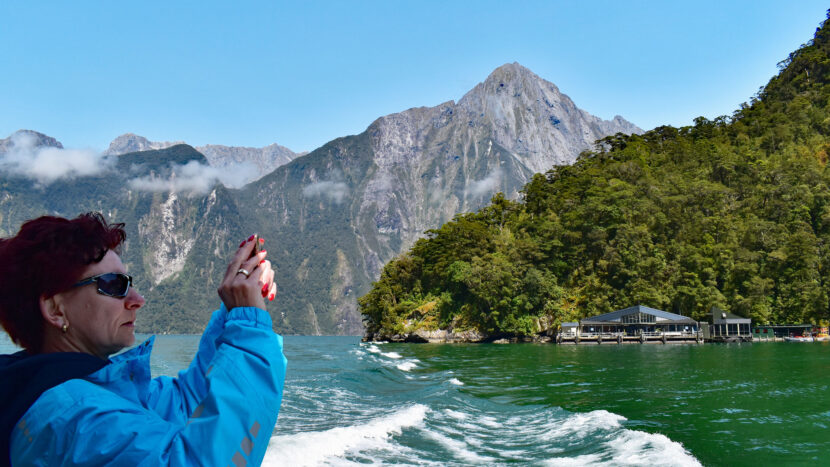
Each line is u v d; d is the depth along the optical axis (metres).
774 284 101.94
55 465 1.21
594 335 93.62
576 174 148.75
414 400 18.67
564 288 105.75
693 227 111.81
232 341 1.41
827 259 102.44
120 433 1.24
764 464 10.55
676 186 124.44
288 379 24.53
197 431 1.26
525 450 11.49
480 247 116.31
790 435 13.32
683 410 17.56
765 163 136.88
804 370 33.06
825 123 150.50
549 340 99.94
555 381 28.41
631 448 11.30
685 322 89.31
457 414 16.16
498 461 10.42
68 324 1.40
